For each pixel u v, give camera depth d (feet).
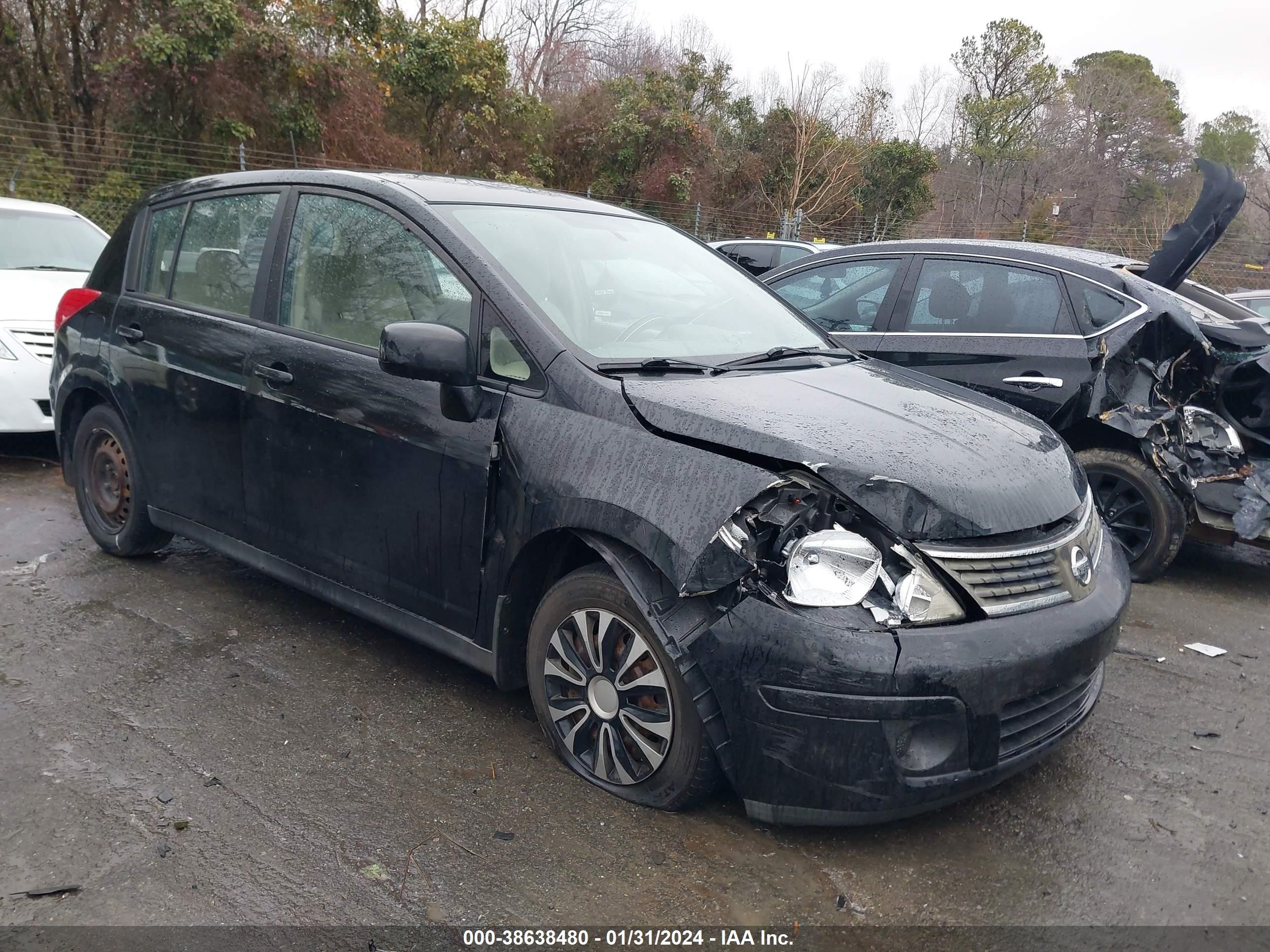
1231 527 16.26
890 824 9.31
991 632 8.14
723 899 8.10
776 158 95.61
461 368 9.52
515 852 8.55
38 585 14.16
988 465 8.93
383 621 11.14
